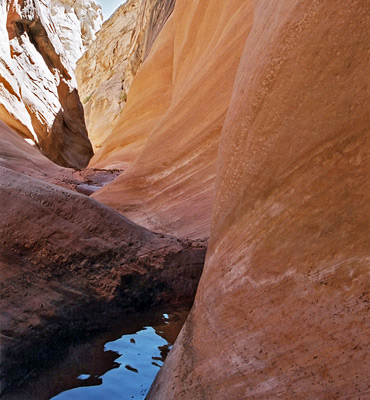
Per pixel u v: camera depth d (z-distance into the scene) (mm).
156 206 6559
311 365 1350
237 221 2242
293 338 1477
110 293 3117
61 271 3072
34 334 2527
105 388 2217
